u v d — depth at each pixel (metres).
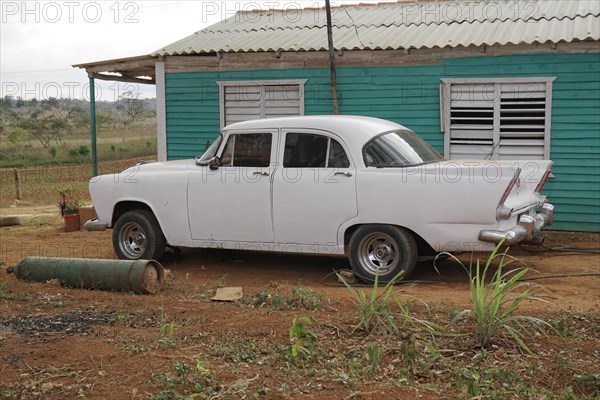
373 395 4.30
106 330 5.86
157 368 4.82
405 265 7.83
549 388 4.53
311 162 8.23
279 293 7.48
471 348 5.17
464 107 12.03
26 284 7.74
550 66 11.48
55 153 38.19
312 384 4.50
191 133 13.62
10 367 4.92
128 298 7.12
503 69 11.70
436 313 6.24
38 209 19.00
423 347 5.18
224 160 8.71
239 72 13.19
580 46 11.27
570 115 11.47
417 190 7.64
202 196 8.75
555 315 6.11
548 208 9.00
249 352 5.10
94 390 4.47
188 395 4.34
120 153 38.88
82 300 7.04
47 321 6.19
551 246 10.30
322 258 9.90
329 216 8.09
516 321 5.41
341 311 6.53
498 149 11.94
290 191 8.24
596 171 11.43
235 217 8.59
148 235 9.20
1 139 44.09
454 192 7.50
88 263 7.62
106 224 9.48
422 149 8.51
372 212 7.86
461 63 11.91
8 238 12.69
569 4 13.52
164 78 13.66
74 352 5.20
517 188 7.92
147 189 9.11
